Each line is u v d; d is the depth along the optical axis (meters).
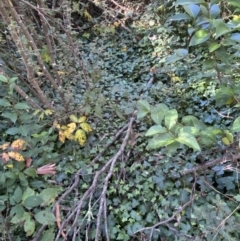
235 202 1.83
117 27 4.03
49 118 2.36
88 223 1.83
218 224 1.63
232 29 1.41
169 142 1.31
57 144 2.30
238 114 2.30
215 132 1.59
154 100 2.72
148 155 2.17
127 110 2.39
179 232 1.77
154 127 1.36
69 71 2.53
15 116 2.00
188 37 3.30
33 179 2.08
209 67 1.64
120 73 3.36
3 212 1.93
